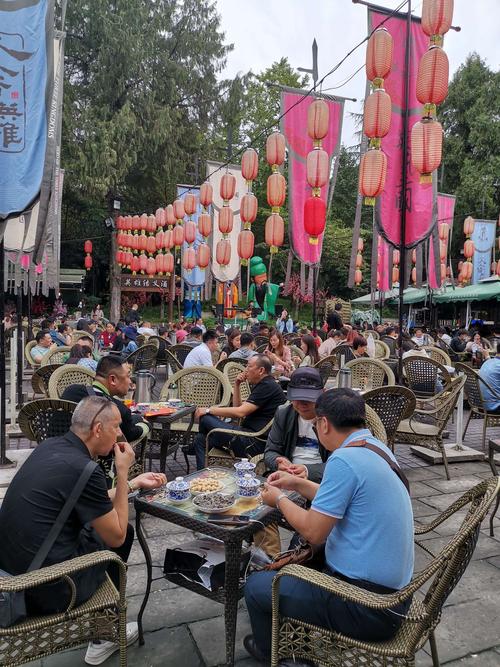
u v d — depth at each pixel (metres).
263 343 9.60
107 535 2.03
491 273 18.05
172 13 22.69
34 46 4.12
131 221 16.28
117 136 20.23
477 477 4.84
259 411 4.09
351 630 1.78
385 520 1.82
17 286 6.94
